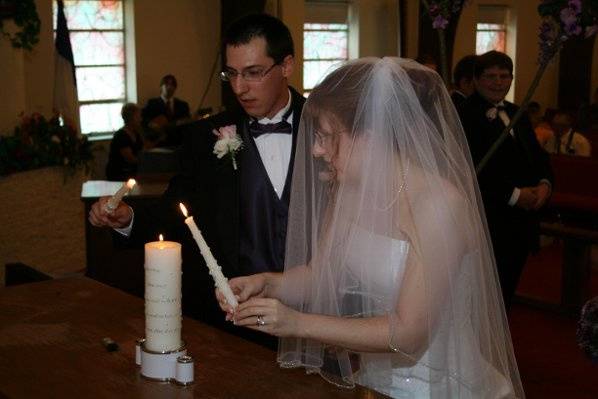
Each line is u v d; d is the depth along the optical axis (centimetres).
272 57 295
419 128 221
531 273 754
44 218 732
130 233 310
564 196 795
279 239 306
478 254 221
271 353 236
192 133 325
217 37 1140
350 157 223
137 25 1059
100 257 521
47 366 224
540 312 619
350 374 220
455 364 220
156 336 214
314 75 1276
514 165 463
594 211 769
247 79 296
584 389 467
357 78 224
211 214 312
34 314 267
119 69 1070
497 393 228
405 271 216
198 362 228
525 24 1478
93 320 262
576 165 820
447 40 1197
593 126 979
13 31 713
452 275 213
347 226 227
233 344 242
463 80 550
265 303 212
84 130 1043
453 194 219
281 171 311
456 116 235
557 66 1532
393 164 220
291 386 212
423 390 228
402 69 225
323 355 220
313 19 1260
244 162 310
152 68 1080
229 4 1127
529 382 477
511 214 460
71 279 309
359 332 211
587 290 601
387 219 220
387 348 211
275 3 1175
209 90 1143
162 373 213
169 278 213
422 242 213
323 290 230
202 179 316
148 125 1016
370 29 1305
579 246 595
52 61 891
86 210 519
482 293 224
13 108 721
